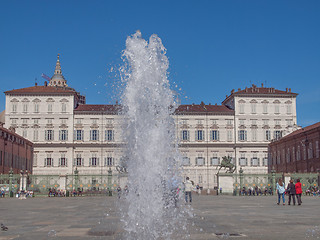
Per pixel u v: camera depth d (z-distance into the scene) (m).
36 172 93.12
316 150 69.19
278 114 97.88
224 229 12.42
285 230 12.22
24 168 83.44
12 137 73.81
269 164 96.06
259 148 96.88
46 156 93.88
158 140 14.10
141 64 14.84
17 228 13.24
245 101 97.94
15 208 25.23
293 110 97.94
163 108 14.61
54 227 13.46
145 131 14.12
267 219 15.93
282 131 95.50
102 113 95.38
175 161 14.44
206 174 95.69
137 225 12.99
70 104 95.06
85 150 94.56
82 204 30.11
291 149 82.00
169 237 10.67
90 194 52.84
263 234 11.27
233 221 15.05
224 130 97.31
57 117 94.62
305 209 22.47
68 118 94.69
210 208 23.28
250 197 44.22
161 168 13.82
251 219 15.93
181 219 15.38
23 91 94.62
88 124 95.12
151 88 14.70
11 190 49.22
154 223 13.15
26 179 50.81
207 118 97.19
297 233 11.50
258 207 24.45
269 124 97.62
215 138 97.06
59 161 93.81
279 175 53.19
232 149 96.88
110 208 24.58
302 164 75.75
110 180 52.78
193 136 96.62
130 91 14.70
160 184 13.51
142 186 13.38
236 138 96.88
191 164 95.94
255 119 97.62
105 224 14.30
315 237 10.66
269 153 96.19
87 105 100.06
